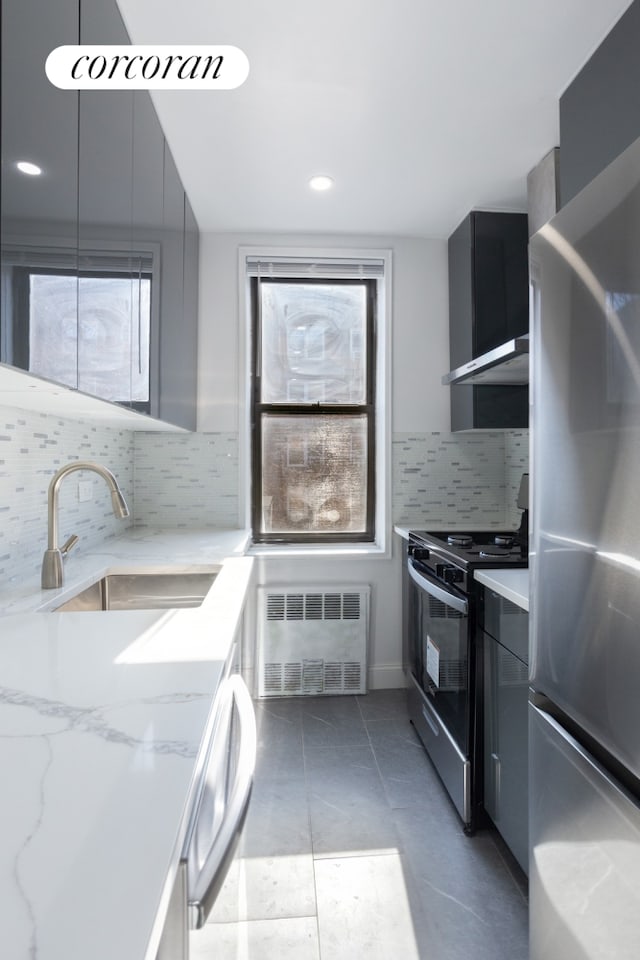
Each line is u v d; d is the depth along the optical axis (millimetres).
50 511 1373
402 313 2715
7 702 721
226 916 1092
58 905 385
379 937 1304
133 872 419
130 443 2572
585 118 1518
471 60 1515
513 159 2023
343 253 2664
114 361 1194
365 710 2484
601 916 798
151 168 1561
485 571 1609
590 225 808
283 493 2836
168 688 768
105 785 534
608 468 769
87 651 915
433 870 1514
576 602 859
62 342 890
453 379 2252
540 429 980
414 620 2285
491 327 2393
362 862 1540
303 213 2445
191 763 574
